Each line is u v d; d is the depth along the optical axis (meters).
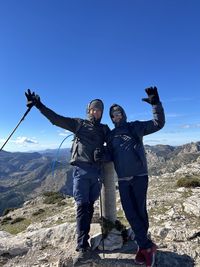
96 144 2.34
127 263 2.24
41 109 2.25
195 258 2.43
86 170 2.32
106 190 2.64
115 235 2.52
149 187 5.98
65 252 2.65
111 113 2.31
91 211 2.42
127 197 2.20
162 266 2.29
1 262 2.79
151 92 2.22
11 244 2.97
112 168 2.65
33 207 8.30
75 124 2.34
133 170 2.18
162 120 2.19
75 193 2.34
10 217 7.22
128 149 2.19
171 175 7.14
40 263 2.60
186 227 3.21
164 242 2.79
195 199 4.29
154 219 3.65
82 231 2.34
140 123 2.25
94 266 2.27
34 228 4.57
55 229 3.02
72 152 2.39
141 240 2.20
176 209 4.00
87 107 2.40
